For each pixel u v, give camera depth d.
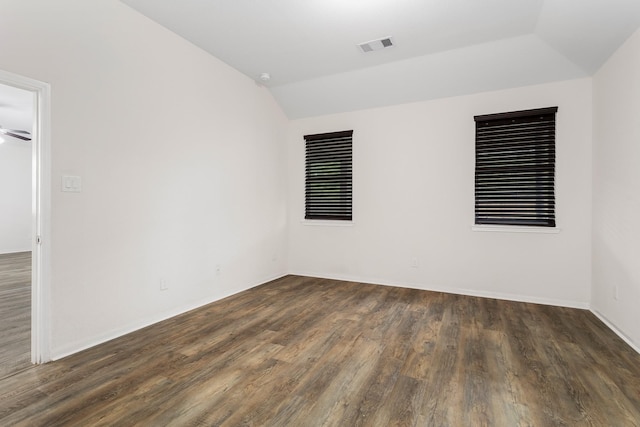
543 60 3.19
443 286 3.95
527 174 3.52
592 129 3.21
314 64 3.70
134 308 2.77
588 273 3.28
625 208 2.56
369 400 1.77
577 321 2.94
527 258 3.54
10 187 7.10
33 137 2.18
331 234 4.65
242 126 3.96
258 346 2.45
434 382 1.95
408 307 3.36
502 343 2.49
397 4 2.58
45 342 2.18
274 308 3.34
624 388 1.87
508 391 1.85
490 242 3.70
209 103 3.48
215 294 3.60
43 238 2.17
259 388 1.89
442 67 3.54
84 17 2.37
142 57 2.79
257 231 4.26
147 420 1.60
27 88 2.10
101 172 2.50
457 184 3.85
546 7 2.57
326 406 1.72
